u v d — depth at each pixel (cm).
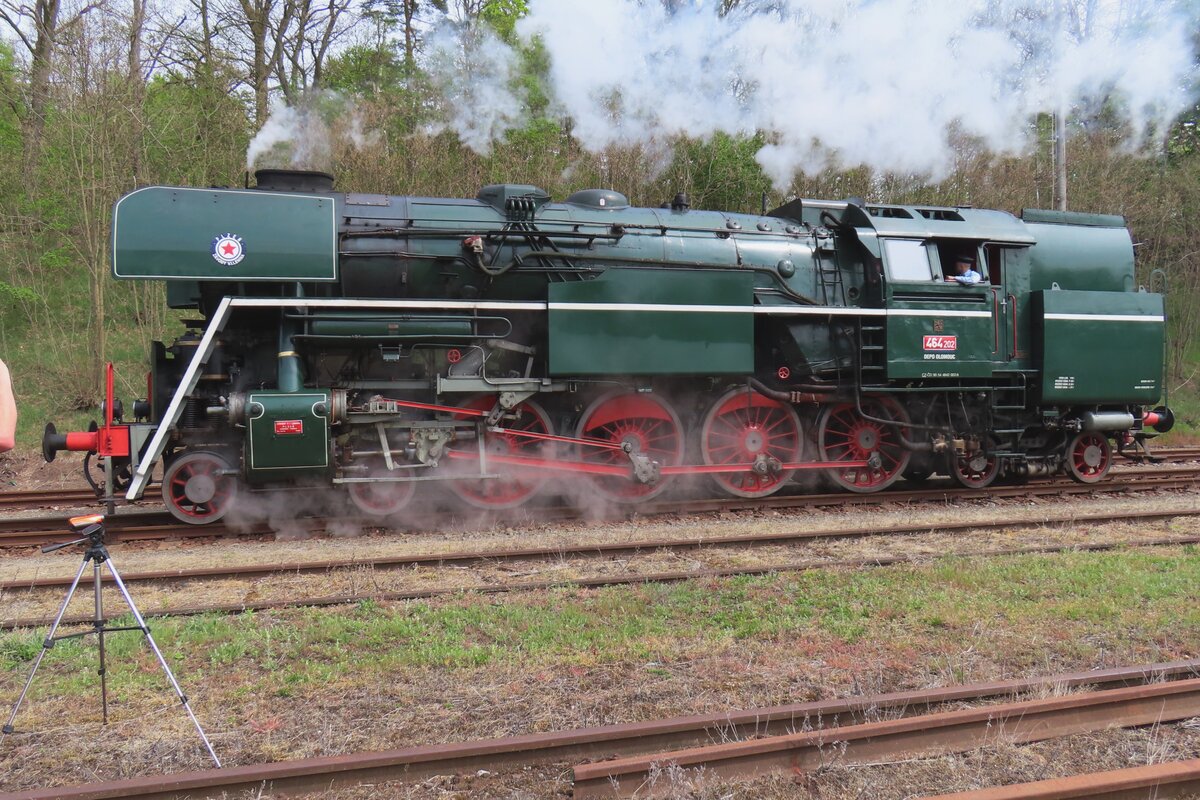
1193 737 326
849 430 888
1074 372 879
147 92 1512
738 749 291
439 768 296
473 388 729
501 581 559
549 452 791
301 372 699
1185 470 1052
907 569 568
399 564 599
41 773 307
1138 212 1777
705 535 702
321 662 418
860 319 806
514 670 400
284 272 662
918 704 341
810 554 632
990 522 721
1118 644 427
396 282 731
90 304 1459
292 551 654
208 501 712
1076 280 923
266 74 1755
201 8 1816
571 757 306
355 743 328
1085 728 327
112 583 551
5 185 1475
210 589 546
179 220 644
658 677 392
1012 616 466
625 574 575
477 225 754
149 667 404
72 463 1146
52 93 1334
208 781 274
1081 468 971
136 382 1351
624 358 739
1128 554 603
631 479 802
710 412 821
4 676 397
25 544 690
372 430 722
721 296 768
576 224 771
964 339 840
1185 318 1875
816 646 428
